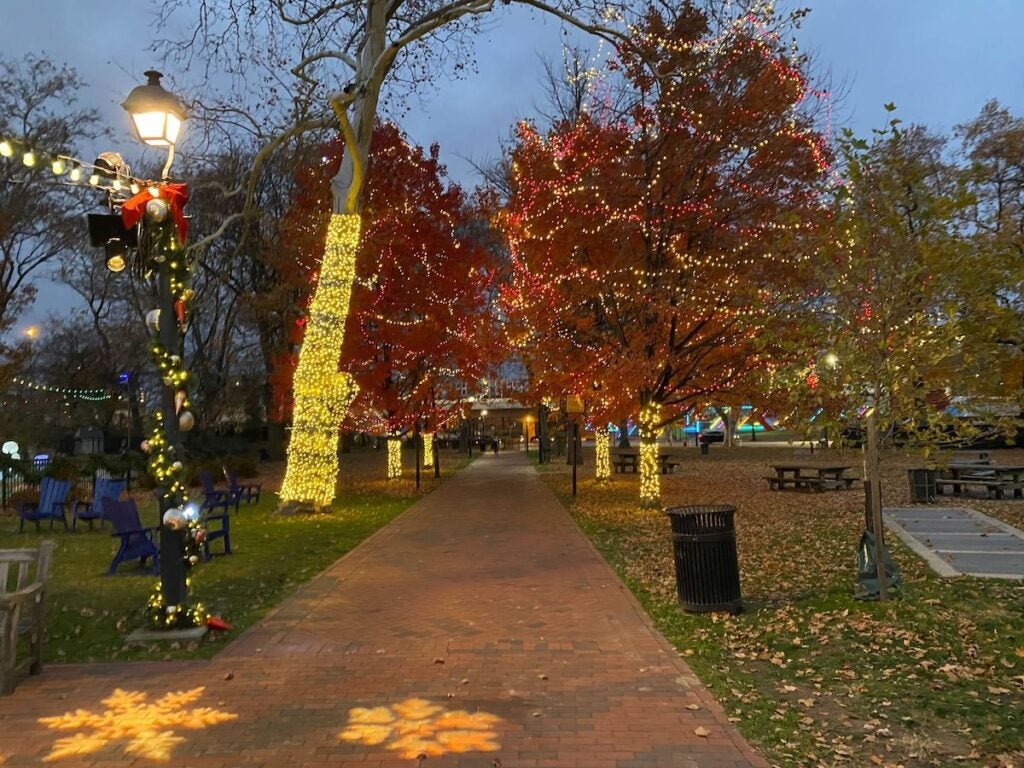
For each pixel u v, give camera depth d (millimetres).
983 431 7426
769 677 5727
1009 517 13953
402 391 26328
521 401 23078
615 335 17609
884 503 16969
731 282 14492
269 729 4797
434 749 4438
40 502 15266
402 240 23594
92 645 6879
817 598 7992
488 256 26312
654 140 16031
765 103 15062
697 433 55062
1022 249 7246
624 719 4875
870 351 7156
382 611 7988
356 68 17266
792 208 14148
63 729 4863
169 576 7043
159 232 7211
